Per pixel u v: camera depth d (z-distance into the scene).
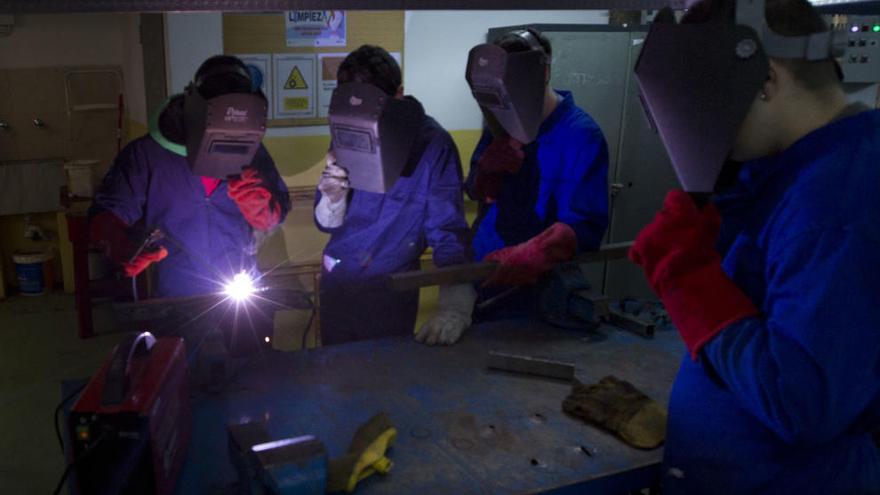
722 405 1.14
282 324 3.52
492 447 1.38
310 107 3.51
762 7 0.94
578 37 3.54
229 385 1.60
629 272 3.98
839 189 0.91
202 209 2.39
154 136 2.25
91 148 4.63
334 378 1.65
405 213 2.37
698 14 1.01
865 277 0.88
